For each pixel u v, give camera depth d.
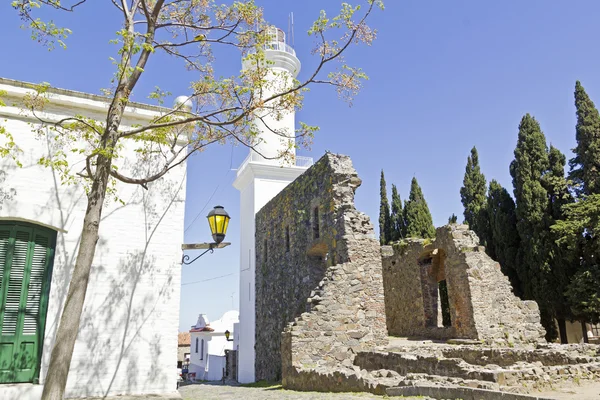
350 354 13.53
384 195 35.66
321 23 8.04
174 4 9.12
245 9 8.80
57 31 6.92
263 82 8.60
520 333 15.45
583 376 8.58
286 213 19.72
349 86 8.44
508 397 6.26
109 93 9.03
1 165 8.30
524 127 25.16
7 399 7.50
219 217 9.53
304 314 13.35
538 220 23.38
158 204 9.45
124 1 7.71
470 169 31.31
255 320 22.75
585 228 20.70
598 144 22.80
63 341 5.74
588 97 23.88
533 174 24.34
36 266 8.34
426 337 18.23
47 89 8.41
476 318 15.12
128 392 8.31
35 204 8.40
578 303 20.59
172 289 9.11
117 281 8.73
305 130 9.16
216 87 8.71
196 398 11.65
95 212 6.45
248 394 12.02
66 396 7.89
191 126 9.38
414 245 19.72
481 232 27.66
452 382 8.03
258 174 25.00
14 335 7.91
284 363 13.45
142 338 8.64
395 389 8.12
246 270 24.95
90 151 8.96
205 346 36.50
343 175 15.61
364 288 14.34
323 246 16.53
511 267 24.94
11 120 8.59
